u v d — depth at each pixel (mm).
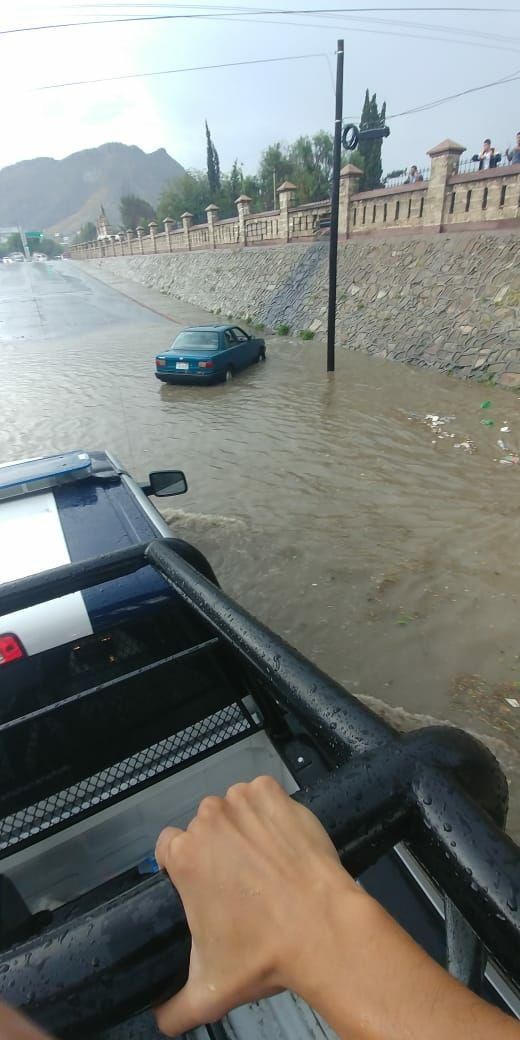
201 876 474
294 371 14188
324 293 18922
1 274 58344
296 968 414
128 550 1635
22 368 16578
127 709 2057
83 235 107062
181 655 1569
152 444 9711
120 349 18781
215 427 10320
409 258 16062
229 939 449
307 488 7605
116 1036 1560
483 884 515
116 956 506
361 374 13414
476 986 830
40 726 1944
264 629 1060
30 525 2637
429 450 8703
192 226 33344
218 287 26594
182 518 6918
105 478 3061
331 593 5336
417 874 1823
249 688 2182
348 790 594
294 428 10062
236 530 6570
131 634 2053
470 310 13250
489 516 6566
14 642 1874
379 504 7031
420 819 589
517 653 4473
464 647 4578
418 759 625
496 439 8906
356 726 735
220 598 1229
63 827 1884
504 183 13672
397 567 5688
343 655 4586
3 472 3121
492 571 5516
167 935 513
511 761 3564
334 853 495
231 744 2115
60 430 10750
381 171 45312
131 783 1984
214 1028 1687
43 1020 489
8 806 1884
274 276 22469
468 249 14305
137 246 45750
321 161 50219
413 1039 344
